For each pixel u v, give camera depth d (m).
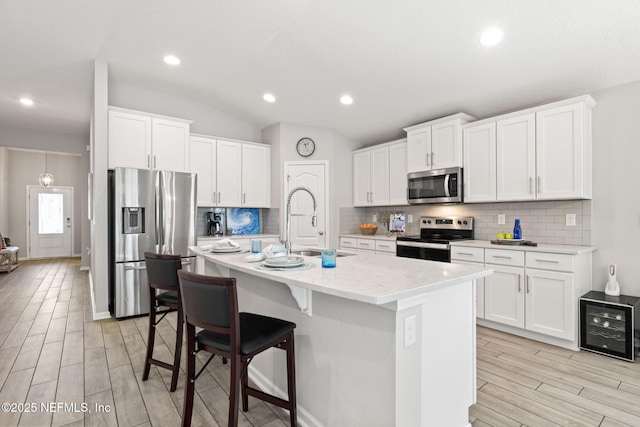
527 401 2.00
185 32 2.96
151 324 2.24
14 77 3.81
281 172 4.94
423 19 2.46
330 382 1.66
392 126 4.51
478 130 3.51
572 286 2.69
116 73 3.81
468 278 1.60
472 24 2.44
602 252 2.96
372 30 2.66
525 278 2.96
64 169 8.53
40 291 4.72
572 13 2.22
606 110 2.93
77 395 2.05
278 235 4.96
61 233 8.50
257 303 2.28
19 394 2.05
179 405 1.95
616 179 2.88
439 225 4.26
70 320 3.46
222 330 1.41
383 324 1.39
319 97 4.00
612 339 2.59
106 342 2.87
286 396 1.97
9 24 2.81
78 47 3.22
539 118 3.06
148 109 4.33
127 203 3.55
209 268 2.92
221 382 2.23
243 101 4.49
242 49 3.20
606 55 2.55
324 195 4.87
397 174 4.46
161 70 3.71
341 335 1.60
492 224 3.77
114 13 2.70
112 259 3.78
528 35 2.47
